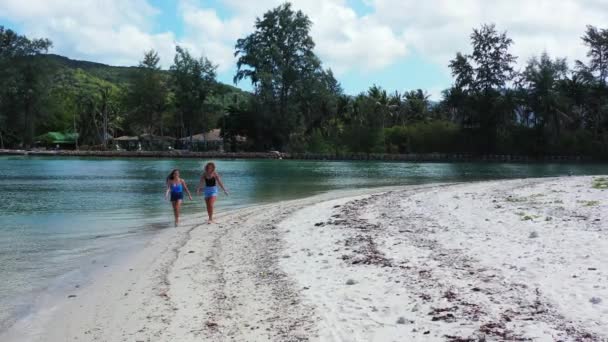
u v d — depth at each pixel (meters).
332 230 14.18
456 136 84.69
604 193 18.91
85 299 8.52
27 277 10.01
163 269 10.55
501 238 11.41
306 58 88.19
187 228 16.20
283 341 6.34
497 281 8.11
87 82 174.50
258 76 83.44
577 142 79.62
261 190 31.00
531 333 5.98
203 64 101.00
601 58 81.06
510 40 82.00
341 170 56.00
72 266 10.96
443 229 13.22
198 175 45.69
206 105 102.62
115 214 19.95
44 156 92.12
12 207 22.20
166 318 7.44
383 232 13.35
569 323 6.20
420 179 42.41
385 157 84.12
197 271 10.26
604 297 6.95
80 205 23.00
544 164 74.38
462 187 27.88
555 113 80.12
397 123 107.50
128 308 7.98
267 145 91.38
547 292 7.37
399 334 6.30
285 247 12.31
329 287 8.52
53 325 7.30
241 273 9.91
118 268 10.73
